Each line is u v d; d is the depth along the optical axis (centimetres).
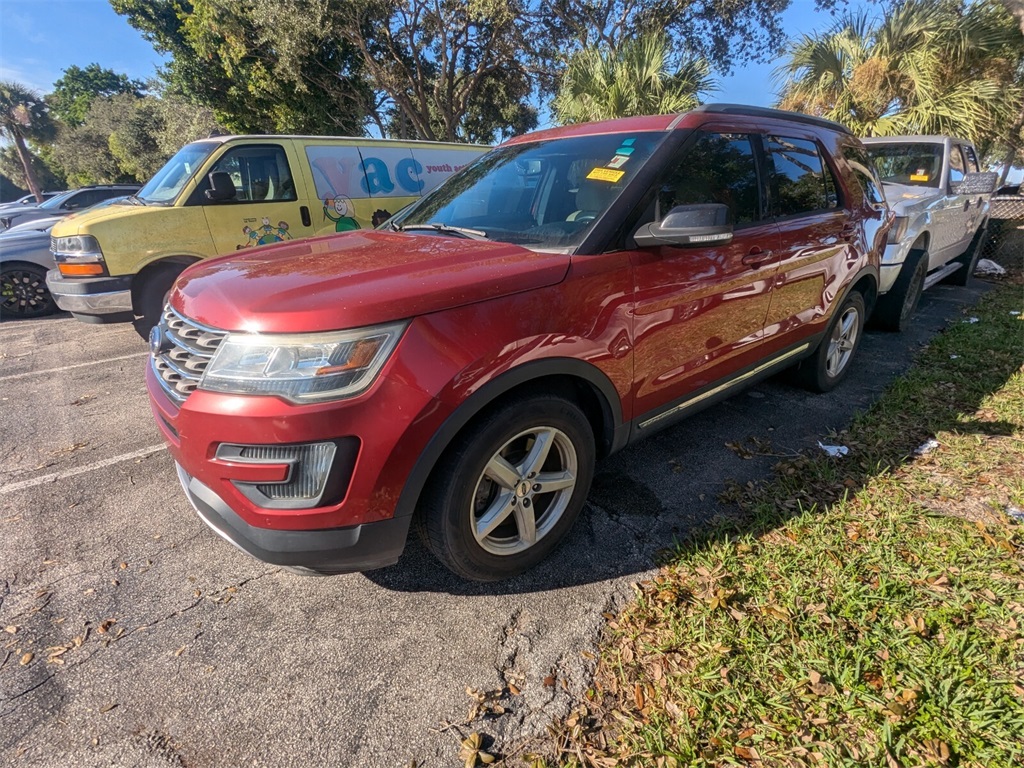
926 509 270
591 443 243
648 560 247
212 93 1789
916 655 192
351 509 184
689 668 193
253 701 187
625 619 215
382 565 201
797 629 205
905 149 668
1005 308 612
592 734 173
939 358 464
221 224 568
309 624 219
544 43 1653
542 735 174
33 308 746
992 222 953
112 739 176
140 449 359
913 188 605
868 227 393
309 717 182
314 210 625
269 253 261
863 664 190
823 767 160
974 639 196
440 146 752
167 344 223
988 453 316
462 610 224
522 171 302
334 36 1511
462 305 192
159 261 541
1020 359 444
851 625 206
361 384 178
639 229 240
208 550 262
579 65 1184
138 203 579
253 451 180
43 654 207
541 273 210
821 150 361
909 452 322
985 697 176
